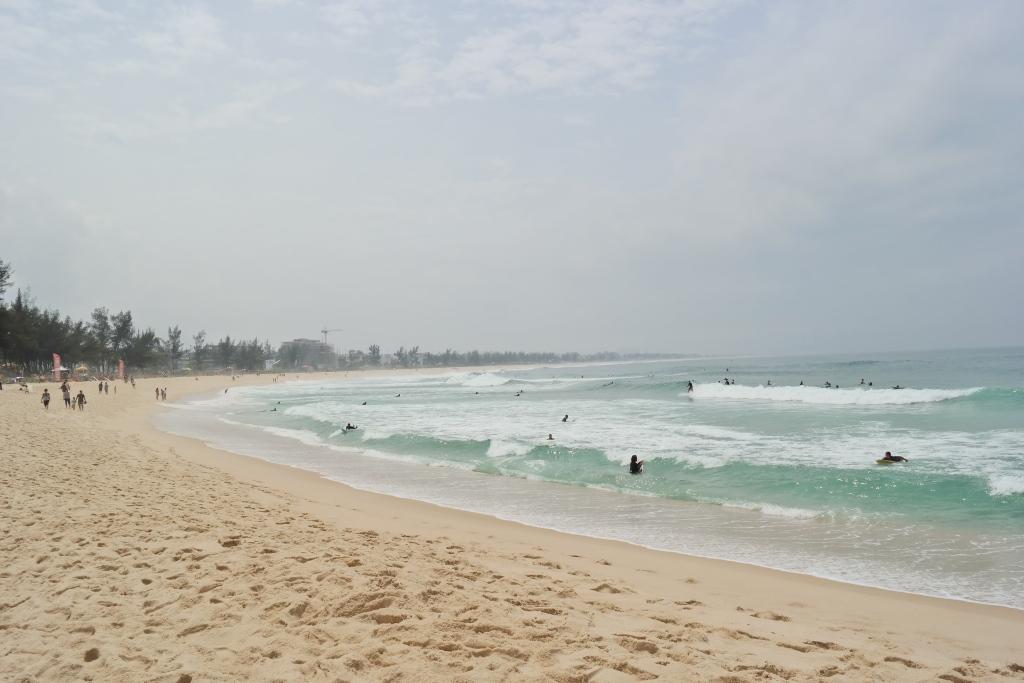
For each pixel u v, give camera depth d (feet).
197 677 12.15
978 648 17.03
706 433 71.41
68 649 13.78
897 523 33.04
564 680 12.44
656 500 40.63
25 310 292.61
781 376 230.89
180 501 32.24
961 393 103.35
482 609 16.67
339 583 18.21
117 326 405.59
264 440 79.05
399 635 14.49
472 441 66.69
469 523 34.17
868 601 21.65
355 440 76.33
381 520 33.22
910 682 13.51
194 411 140.26
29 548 22.29
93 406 129.08
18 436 59.88
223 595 17.37
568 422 87.56
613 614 17.74
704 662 13.69
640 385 192.24
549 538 30.96
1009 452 53.01
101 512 28.07
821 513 35.60
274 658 13.21
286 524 28.19
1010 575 24.64
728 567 26.00
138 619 15.67
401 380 384.47
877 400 111.86
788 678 13.32
